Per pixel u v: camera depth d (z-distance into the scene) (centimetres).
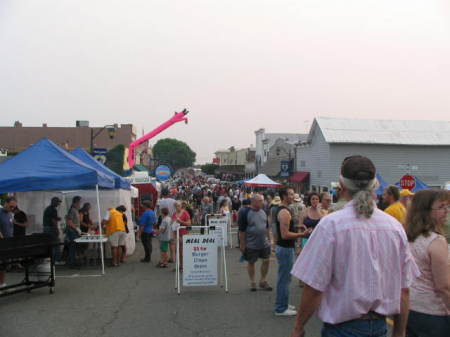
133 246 1582
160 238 1257
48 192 1416
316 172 3534
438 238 361
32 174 1057
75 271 1186
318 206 866
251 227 902
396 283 285
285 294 722
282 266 721
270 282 1012
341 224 280
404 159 3353
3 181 1026
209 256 923
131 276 1106
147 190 2420
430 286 365
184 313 748
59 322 699
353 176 290
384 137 3344
